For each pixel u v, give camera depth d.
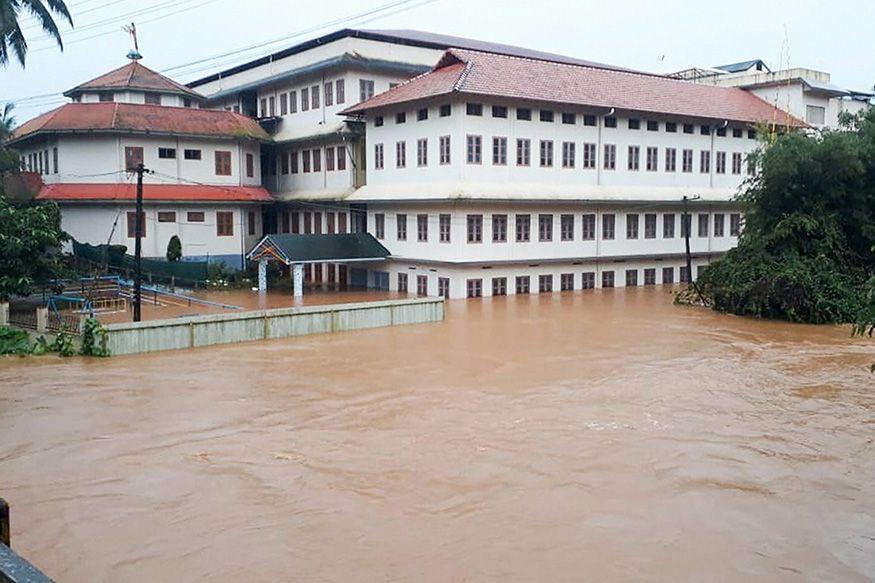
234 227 50.19
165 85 54.94
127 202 46.22
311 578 11.84
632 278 48.59
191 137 48.59
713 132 50.72
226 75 61.16
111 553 12.67
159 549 12.79
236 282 47.06
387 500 14.69
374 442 18.00
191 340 29.02
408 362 26.55
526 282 43.81
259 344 29.83
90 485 15.48
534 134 42.25
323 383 23.56
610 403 21.30
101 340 27.27
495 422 19.53
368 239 44.94
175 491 15.14
